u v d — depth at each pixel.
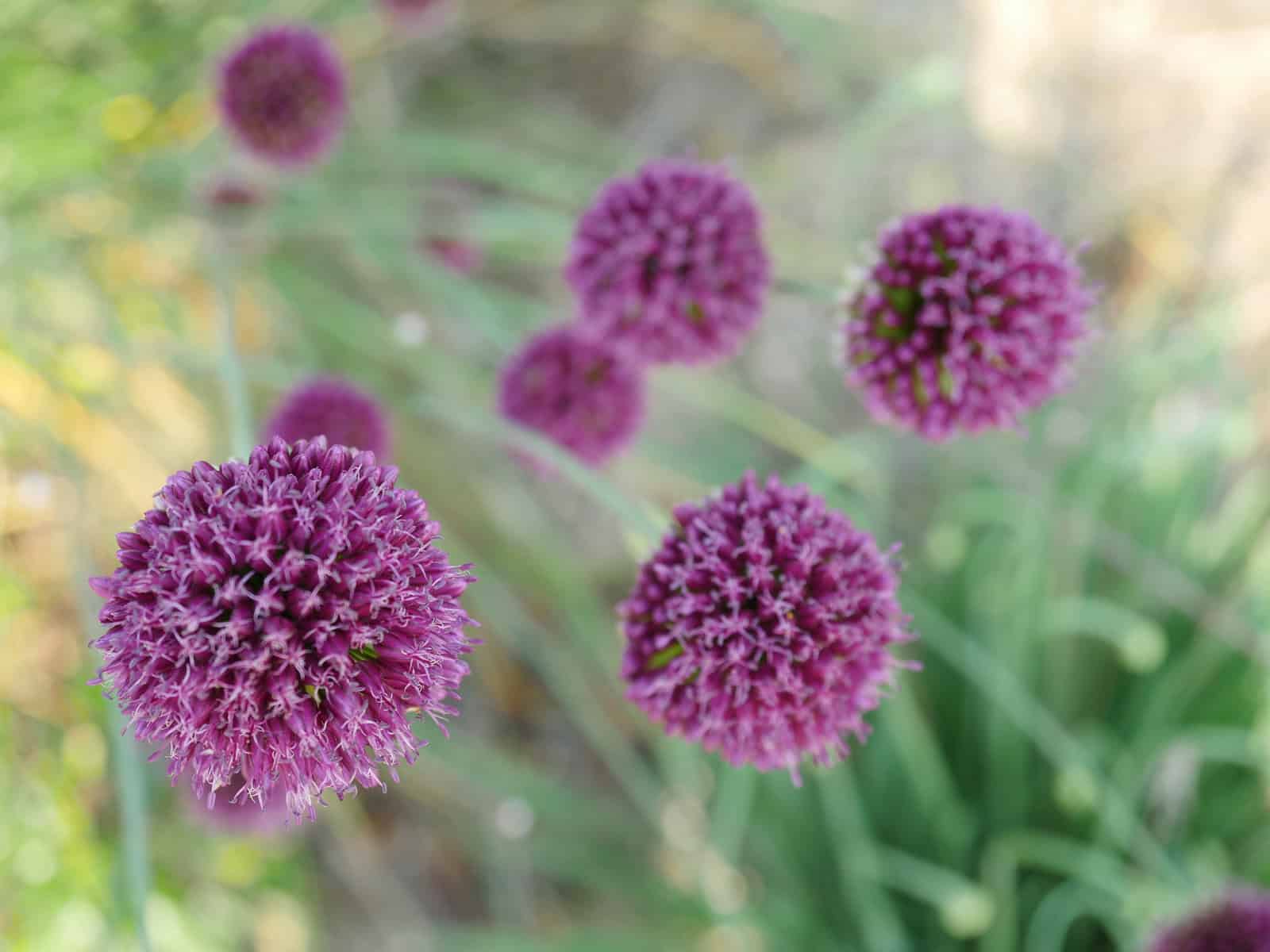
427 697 0.16
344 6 0.29
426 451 0.29
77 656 0.26
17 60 0.26
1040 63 0.31
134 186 0.27
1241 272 0.29
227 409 0.27
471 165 0.29
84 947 0.25
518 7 0.32
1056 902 0.25
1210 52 0.30
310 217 0.25
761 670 0.17
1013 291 0.19
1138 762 0.25
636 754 0.31
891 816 0.27
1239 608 0.25
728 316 0.21
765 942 0.27
